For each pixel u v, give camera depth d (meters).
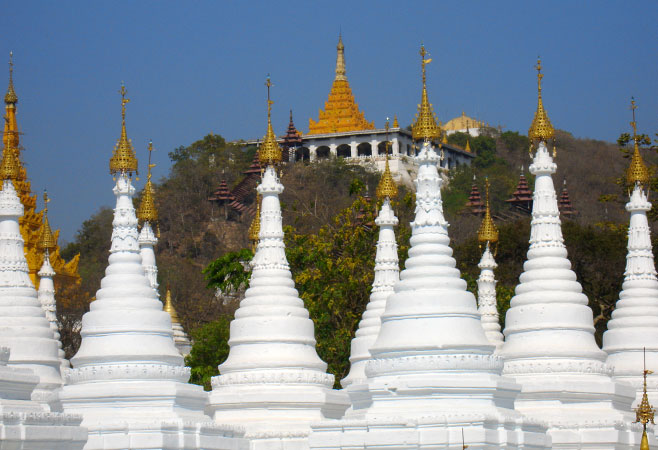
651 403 54.16
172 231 174.00
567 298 50.78
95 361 45.12
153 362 45.38
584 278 106.88
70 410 44.25
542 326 50.38
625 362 55.94
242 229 176.00
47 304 62.47
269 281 51.44
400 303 44.00
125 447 41.72
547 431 47.44
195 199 182.88
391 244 57.12
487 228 62.91
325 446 42.25
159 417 43.69
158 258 160.88
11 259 49.56
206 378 80.69
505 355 50.69
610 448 47.50
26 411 37.88
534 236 52.44
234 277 91.00
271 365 49.56
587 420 48.03
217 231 175.75
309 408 49.03
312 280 82.38
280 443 46.94
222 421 48.81
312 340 51.19
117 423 42.25
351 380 54.06
